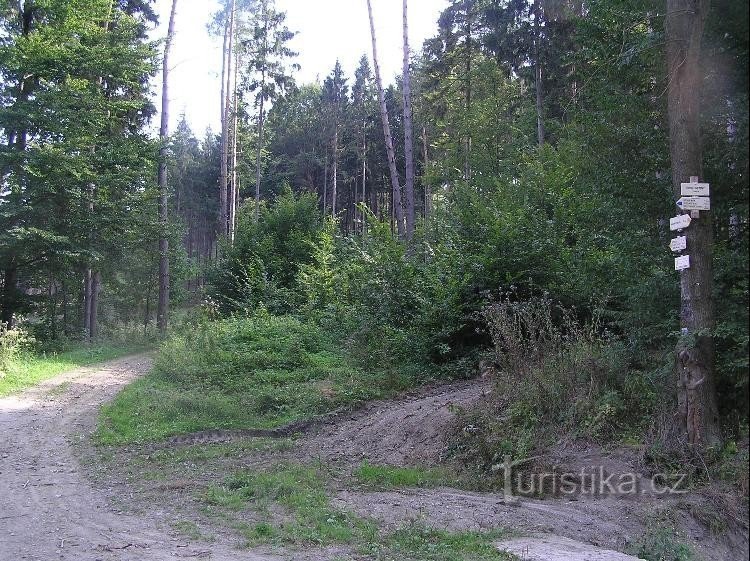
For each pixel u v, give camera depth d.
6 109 20.72
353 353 15.25
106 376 16.75
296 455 9.60
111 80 24.80
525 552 5.55
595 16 9.44
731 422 6.95
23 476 8.43
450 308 14.82
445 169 33.62
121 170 22.80
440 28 34.66
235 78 41.19
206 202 66.00
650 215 9.15
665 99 8.98
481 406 9.48
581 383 8.91
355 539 6.06
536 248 14.52
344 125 56.84
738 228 6.88
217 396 12.98
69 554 5.65
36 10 22.77
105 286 31.25
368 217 19.91
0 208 20.33
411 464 8.95
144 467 8.93
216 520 6.64
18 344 17.56
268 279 25.80
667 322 8.39
